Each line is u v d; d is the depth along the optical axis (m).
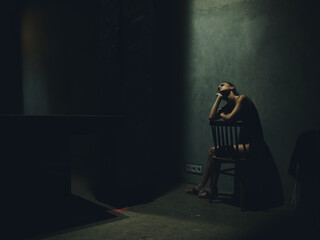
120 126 2.65
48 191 2.51
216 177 3.15
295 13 2.97
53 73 5.27
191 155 3.96
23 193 2.40
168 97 4.21
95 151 4.13
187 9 3.94
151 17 3.15
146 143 3.20
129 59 3.11
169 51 4.19
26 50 6.13
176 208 2.99
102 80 3.26
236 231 2.42
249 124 3.06
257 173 3.26
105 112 3.24
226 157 3.03
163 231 2.41
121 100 3.10
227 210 2.93
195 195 3.46
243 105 3.02
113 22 3.11
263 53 3.23
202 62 3.80
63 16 4.93
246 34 3.36
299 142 2.89
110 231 2.40
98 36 4.11
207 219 2.69
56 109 5.23
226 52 3.55
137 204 3.13
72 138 4.67
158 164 4.21
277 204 3.12
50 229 2.43
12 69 6.52
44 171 2.48
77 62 4.61
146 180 3.20
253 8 3.29
